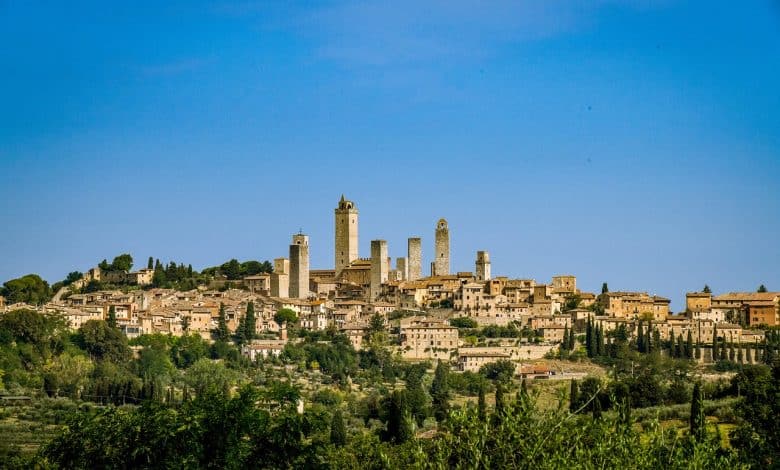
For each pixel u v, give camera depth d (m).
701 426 137.25
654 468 123.62
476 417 125.06
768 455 158.75
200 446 134.38
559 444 121.06
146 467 136.50
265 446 137.62
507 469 119.94
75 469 137.88
